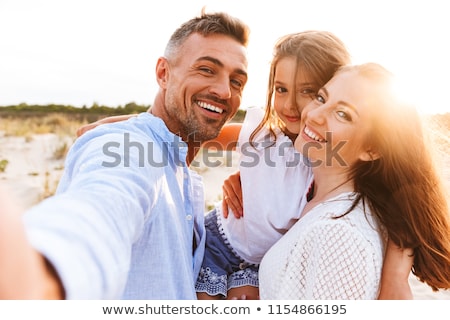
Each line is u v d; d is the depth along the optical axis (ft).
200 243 6.57
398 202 5.46
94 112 63.31
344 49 6.93
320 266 4.76
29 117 60.75
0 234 1.58
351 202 5.25
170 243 4.96
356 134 5.40
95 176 3.51
